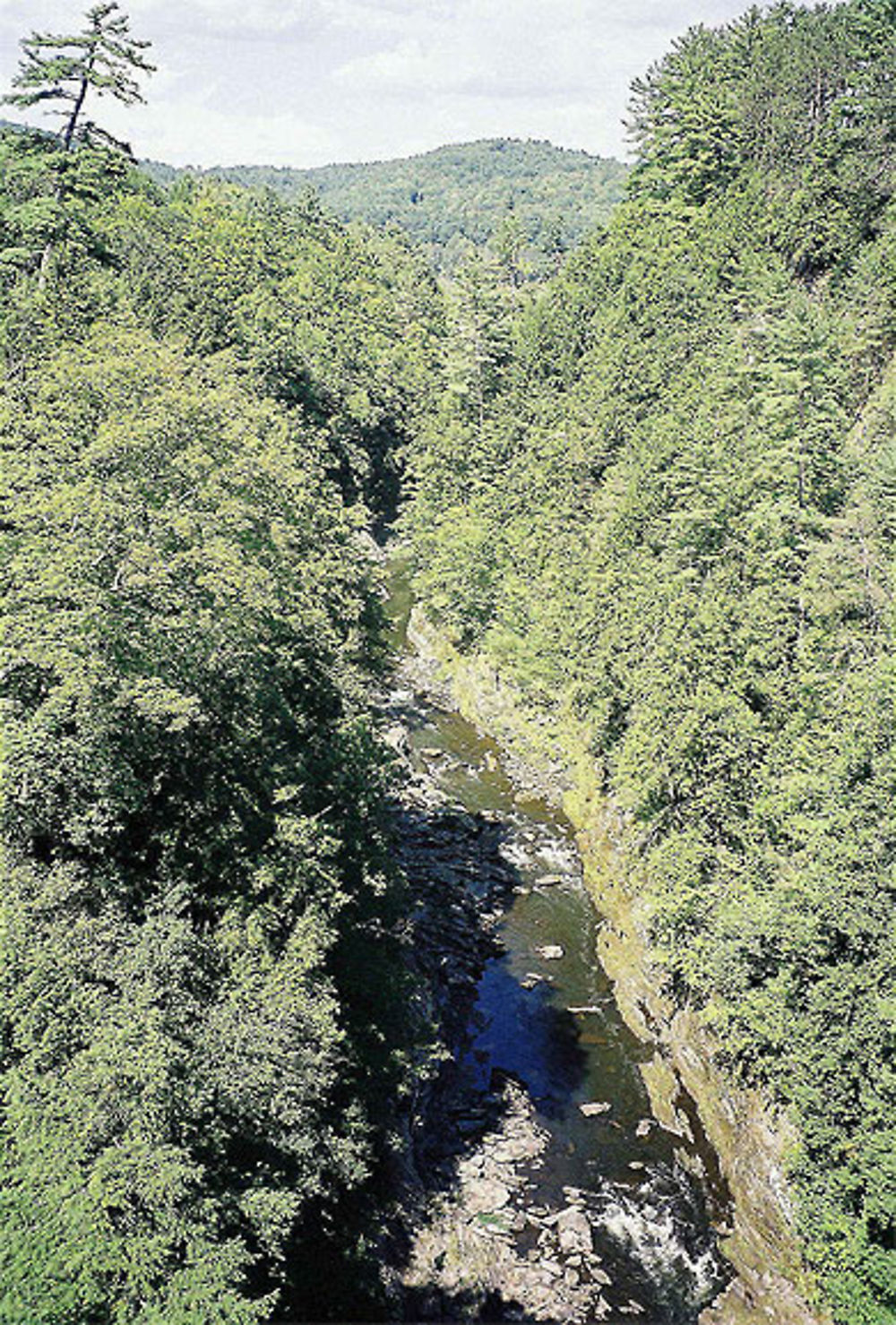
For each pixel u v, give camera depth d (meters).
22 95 51.28
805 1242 30.36
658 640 48.16
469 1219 33.69
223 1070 22.80
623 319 82.38
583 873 54.62
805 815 34.78
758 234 74.12
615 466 68.94
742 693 41.88
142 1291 18.80
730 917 34.41
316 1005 26.33
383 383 121.25
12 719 26.48
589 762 60.62
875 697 35.25
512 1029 43.41
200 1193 21.38
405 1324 28.03
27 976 22.11
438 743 69.75
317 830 31.58
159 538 30.25
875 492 46.69
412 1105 36.19
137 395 36.12
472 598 77.44
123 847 28.56
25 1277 17.92
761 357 58.62
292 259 137.12
